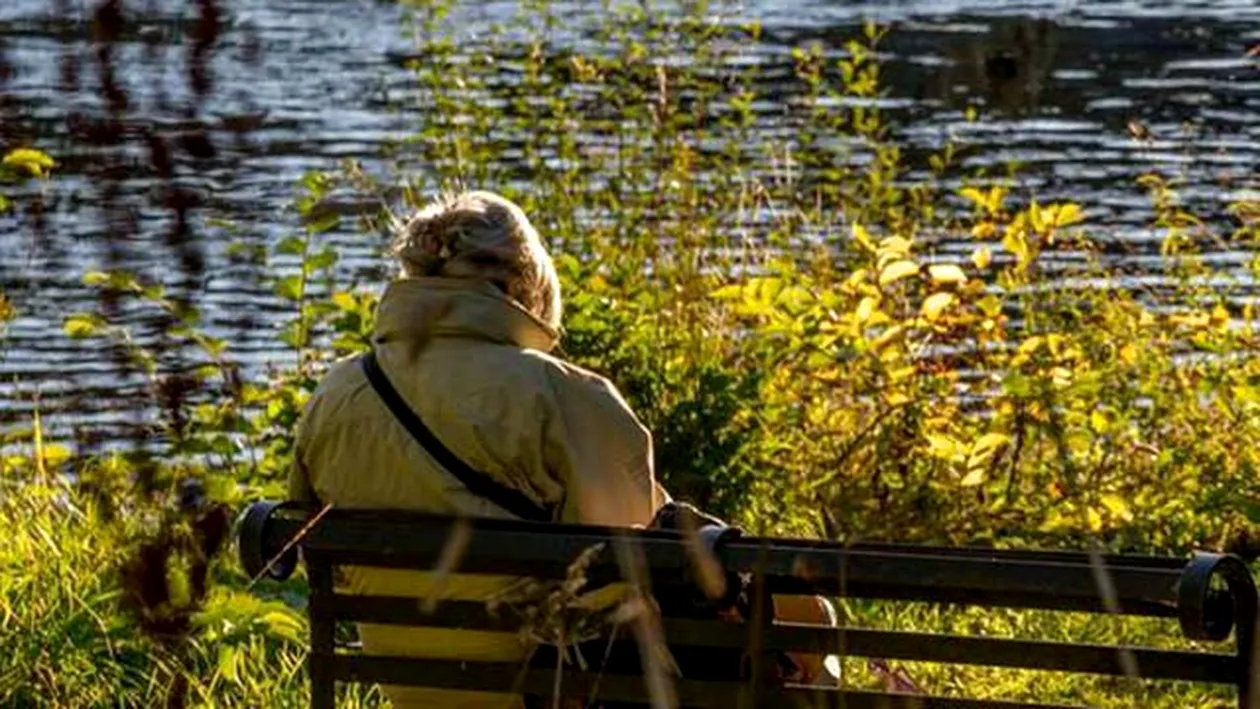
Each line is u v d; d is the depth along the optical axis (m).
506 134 19.69
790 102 23.97
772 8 54.03
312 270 13.68
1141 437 14.46
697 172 20.25
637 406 14.02
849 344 14.52
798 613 7.37
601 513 7.05
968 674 9.89
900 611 11.37
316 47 49.78
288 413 12.30
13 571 10.52
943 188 33.53
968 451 13.64
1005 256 22.47
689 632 6.15
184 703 5.38
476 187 18.94
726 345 15.63
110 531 3.90
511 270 7.15
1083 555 5.89
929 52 46.25
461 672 6.55
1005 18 50.97
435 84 19.91
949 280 14.98
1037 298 15.95
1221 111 42.12
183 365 4.11
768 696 6.14
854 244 17.23
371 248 19.83
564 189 18.44
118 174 3.29
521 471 7.00
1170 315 15.80
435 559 6.43
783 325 14.65
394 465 7.06
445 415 6.99
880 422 14.25
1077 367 14.53
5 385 18.41
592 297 14.32
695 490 13.73
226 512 3.92
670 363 14.84
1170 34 52.25
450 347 7.05
